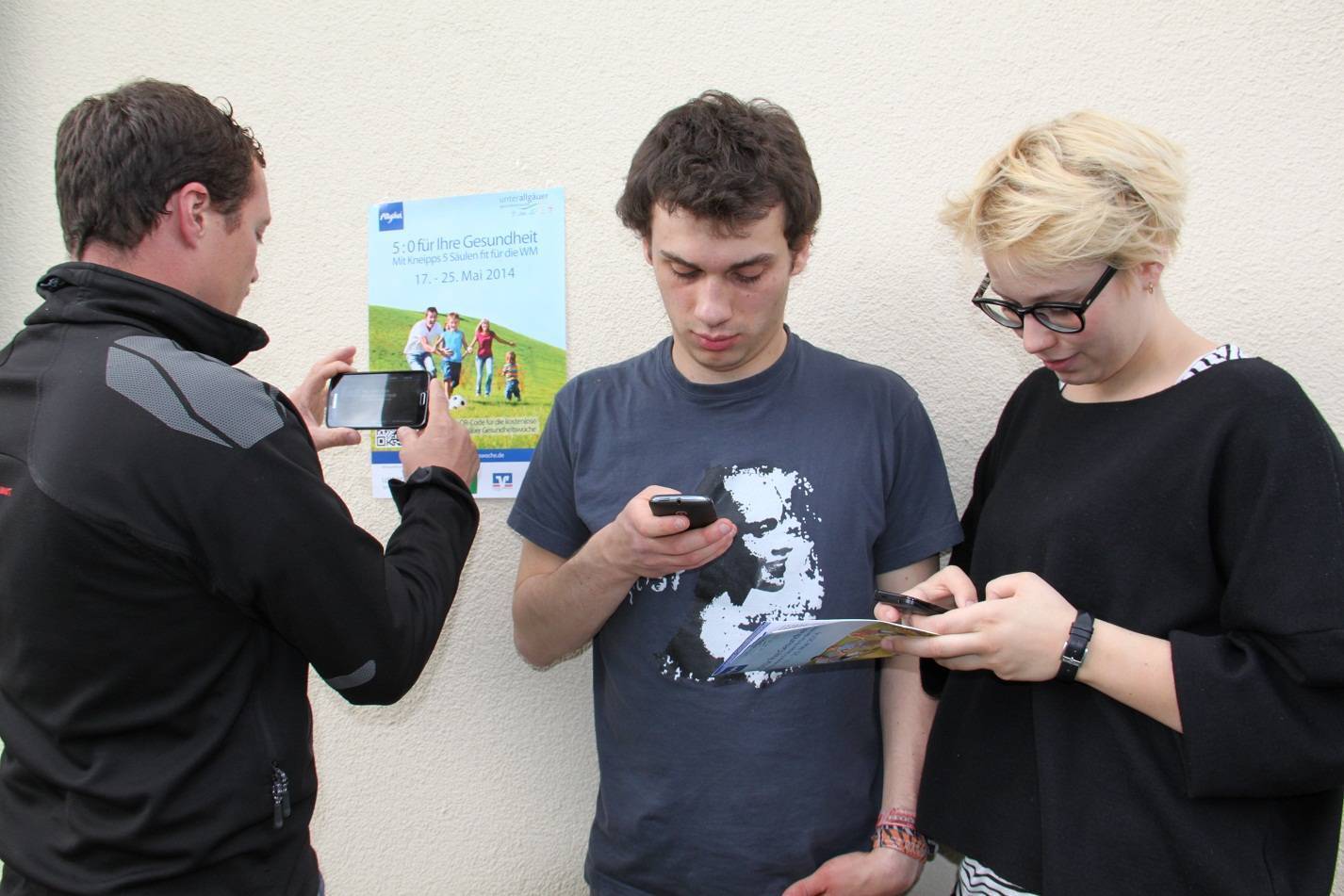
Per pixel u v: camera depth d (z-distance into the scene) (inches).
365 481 63.9
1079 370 35.0
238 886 35.9
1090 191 31.0
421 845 65.2
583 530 48.6
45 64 67.2
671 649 43.6
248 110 64.0
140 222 35.1
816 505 43.0
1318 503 30.3
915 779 43.4
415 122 61.0
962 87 50.8
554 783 62.0
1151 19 47.7
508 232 59.8
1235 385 32.2
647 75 56.2
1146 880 32.8
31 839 35.4
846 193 53.3
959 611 34.1
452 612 62.8
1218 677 30.9
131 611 32.5
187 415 32.5
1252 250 47.6
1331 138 45.9
